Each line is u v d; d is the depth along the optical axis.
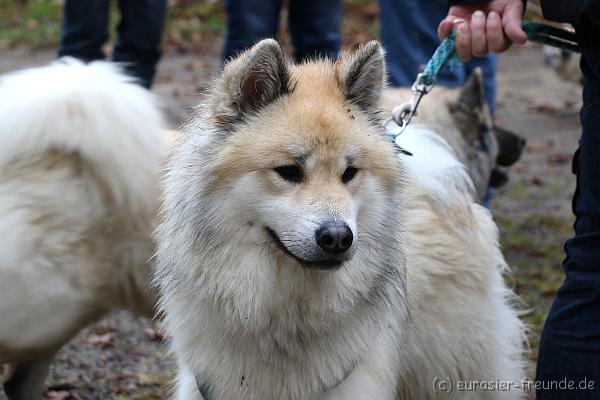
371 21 16.80
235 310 3.26
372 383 3.46
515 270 6.75
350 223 3.10
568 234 7.64
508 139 6.93
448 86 6.75
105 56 7.46
